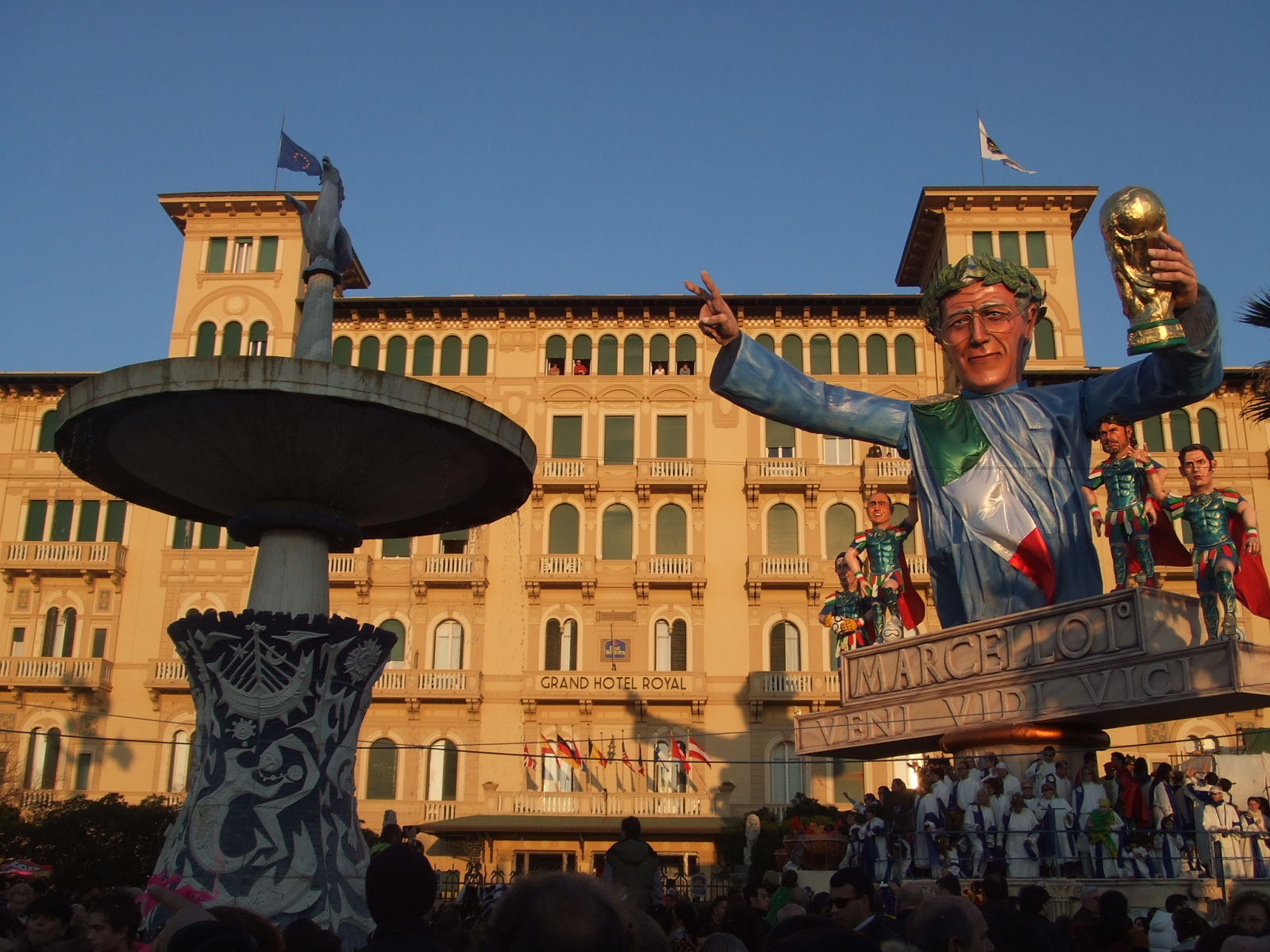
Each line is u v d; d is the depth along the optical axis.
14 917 8.66
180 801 41.50
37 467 46.91
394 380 13.52
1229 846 17.06
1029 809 17.33
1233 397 45.53
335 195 16.77
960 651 21.19
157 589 45.31
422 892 4.93
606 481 46.34
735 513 45.94
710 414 47.19
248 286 47.84
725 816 40.38
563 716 43.47
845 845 20.78
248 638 14.14
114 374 13.33
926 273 50.69
